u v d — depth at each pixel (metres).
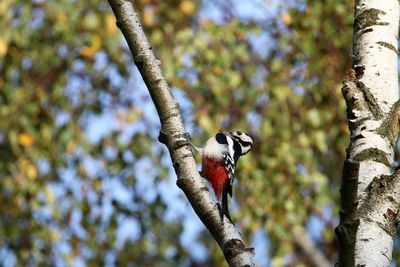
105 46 13.66
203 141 12.82
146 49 5.60
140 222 13.70
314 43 13.30
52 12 13.42
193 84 12.88
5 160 13.38
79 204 13.61
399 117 5.36
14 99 13.21
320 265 14.20
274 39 13.44
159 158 13.58
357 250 4.80
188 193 5.24
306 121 13.23
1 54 12.94
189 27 13.88
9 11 13.18
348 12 13.33
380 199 4.94
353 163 4.77
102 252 13.67
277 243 12.87
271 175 12.88
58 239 13.38
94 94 13.88
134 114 13.42
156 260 14.92
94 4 13.55
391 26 5.87
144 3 13.85
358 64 5.75
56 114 13.62
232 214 12.73
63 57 13.70
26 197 13.63
